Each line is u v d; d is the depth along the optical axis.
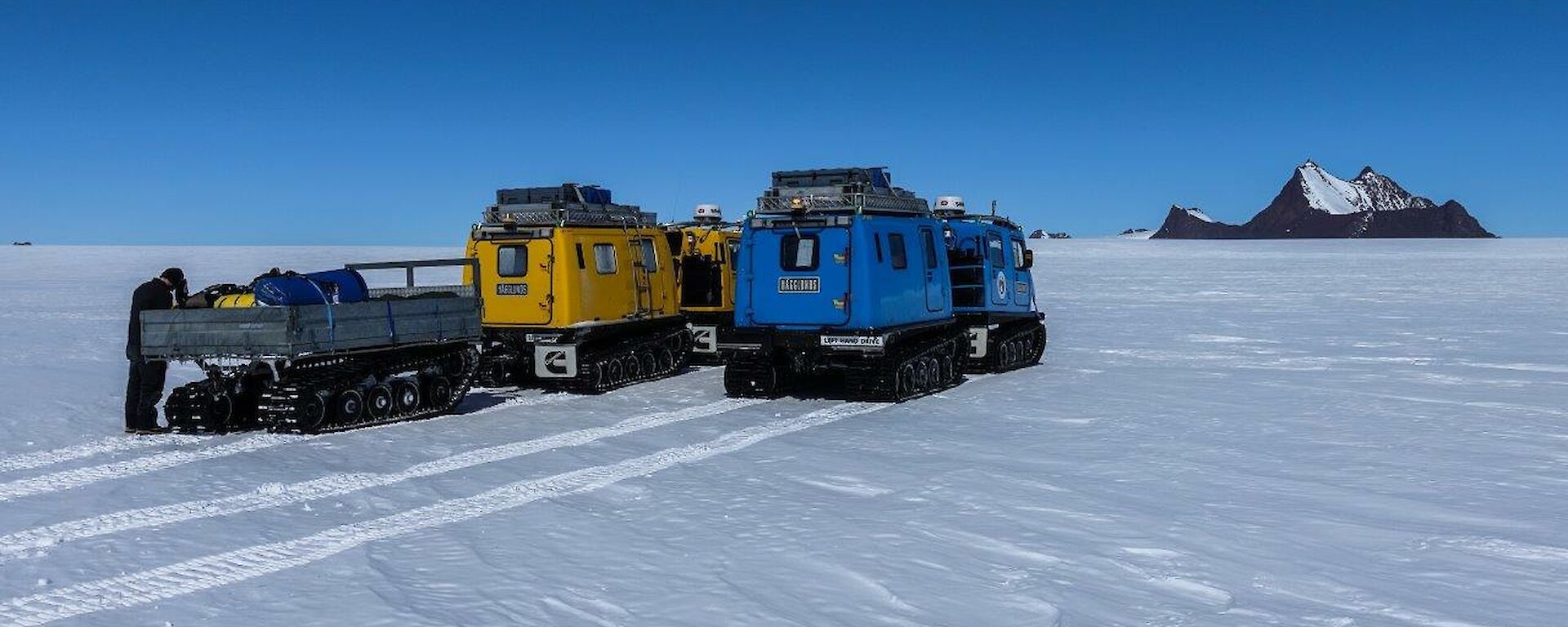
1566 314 28.03
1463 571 6.16
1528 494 8.03
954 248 15.98
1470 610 5.51
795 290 13.07
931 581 6.01
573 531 7.11
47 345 20.67
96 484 8.51
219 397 10.85
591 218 14.83
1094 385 14.61
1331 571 6.18
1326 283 43.88
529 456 9.65
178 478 8.71
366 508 7.77
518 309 14.24
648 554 6.58
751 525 7.24
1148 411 12.20
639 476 8.81
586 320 14.30
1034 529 7.09
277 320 10.41
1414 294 36.91
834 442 10.38
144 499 8.01
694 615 5.50
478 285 12.82
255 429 11.15
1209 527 7.12
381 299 12.25
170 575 6.19
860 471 8.96
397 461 9.43
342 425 11.07
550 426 11.32
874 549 6.65
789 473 8.91
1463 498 7.90
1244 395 13.52
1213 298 36.09
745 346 13.28
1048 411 12.29
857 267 12.74
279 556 6.55
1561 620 5.36
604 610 5.57
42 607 5.66
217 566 6.36
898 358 13.05
